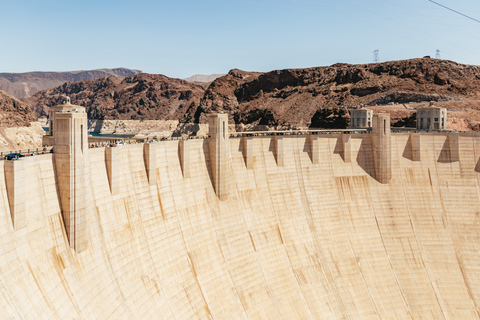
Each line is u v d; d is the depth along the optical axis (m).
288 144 85.50
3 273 36.38
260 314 67.38
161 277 56.53
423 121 116.19
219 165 71.62
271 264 74.19
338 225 84.75
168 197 62.56
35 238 40.72
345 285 79.31
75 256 45.00
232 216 72.75
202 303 60.53
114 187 53.06
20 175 38.91
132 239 54.31
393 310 78.38
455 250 85.25
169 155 64.31
